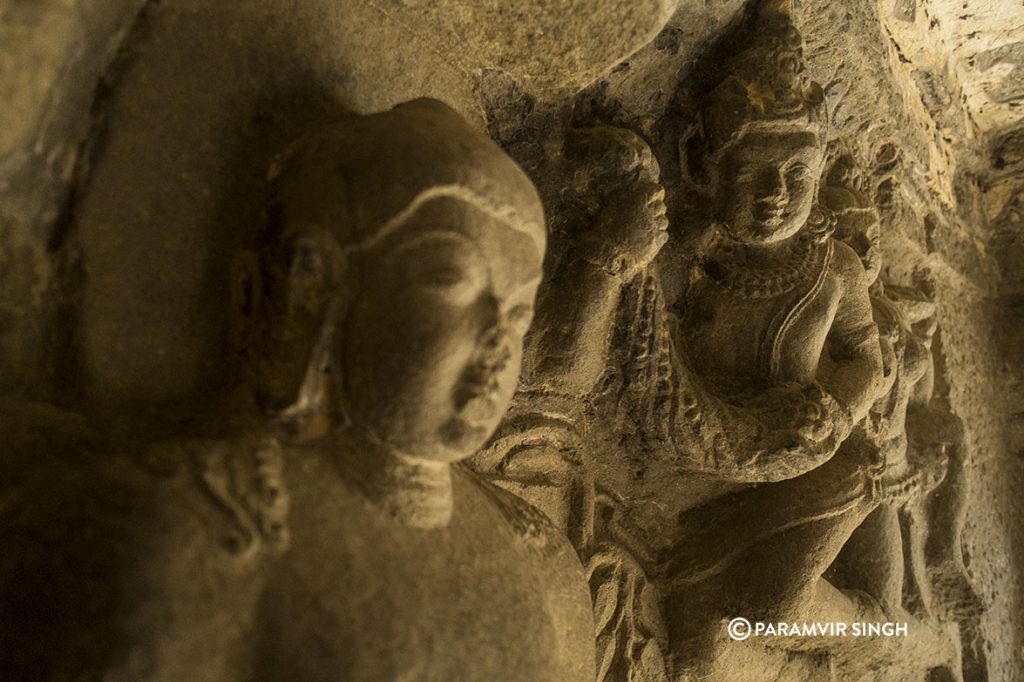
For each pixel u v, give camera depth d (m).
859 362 3.06
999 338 4.20
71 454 2.18
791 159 2.84
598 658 2.86
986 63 3.68
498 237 2.28
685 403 2.84
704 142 2.90
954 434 3.62
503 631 2.31
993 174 4.14
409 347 2.22
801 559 2.92
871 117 3.40
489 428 2.28
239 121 2.39
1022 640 3.88
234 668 2.12
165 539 2.10
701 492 3.02
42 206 2.25
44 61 2.13
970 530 3.76
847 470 3.03
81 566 2.07
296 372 2.27
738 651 2.95
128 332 2.29
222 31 2.38
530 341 2.75
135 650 2.05
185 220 2.34
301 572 2.18
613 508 2.94
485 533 2.39
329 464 2.27
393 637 2.20
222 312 2.36
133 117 2.30
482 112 2.74
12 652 2.05
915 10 3.37
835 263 3.05
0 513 2.12
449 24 2.62
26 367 2.26
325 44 2.48
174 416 2.29
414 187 2.24
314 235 2.26
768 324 2.93
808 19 3.08
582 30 2.65
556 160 2.80
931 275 3.81
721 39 2.92
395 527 2.27
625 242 2.70
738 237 2.89
